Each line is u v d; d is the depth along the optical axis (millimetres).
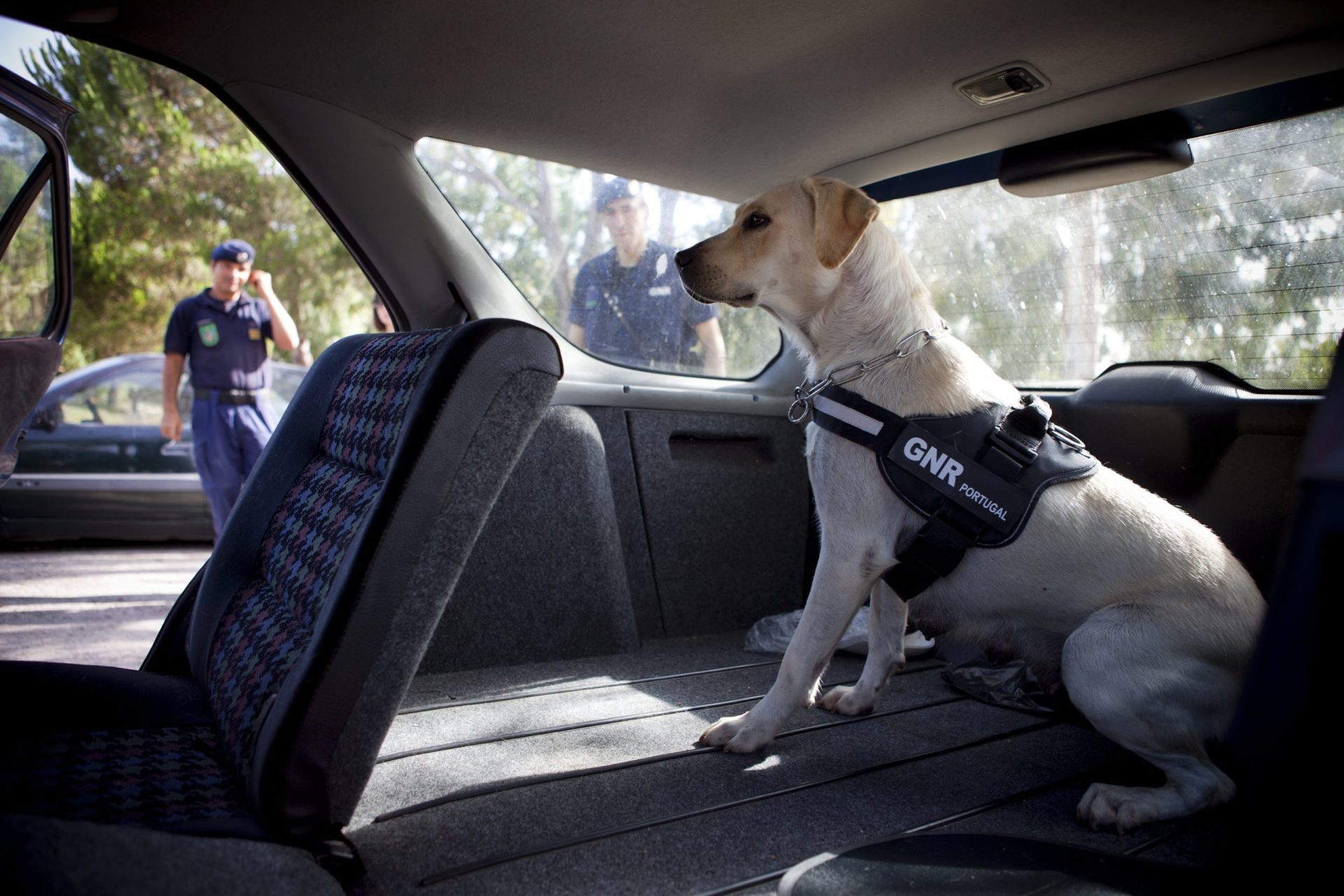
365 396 1474
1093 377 2523
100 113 11102
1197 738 1631
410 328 2389
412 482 1181
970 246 2600
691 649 2689
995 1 1731
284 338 4531
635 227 2768
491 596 2438
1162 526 1762
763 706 1884
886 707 2242
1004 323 2648
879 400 1916
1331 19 1721
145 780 1249
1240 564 1807
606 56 1960
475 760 1778
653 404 2791
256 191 12102
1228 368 2246
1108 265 2357
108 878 882
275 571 1505
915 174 2564
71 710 1463
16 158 1965
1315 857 760
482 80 2051
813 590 1927
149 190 11617
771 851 1438
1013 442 1823
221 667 1469
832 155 2512
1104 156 2141
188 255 12055
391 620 1189
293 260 12406
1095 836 1541
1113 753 1944
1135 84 2000
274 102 2062
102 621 3980
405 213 2299
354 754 1195
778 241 2088
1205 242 2166
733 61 1982
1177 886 1312
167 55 1919
